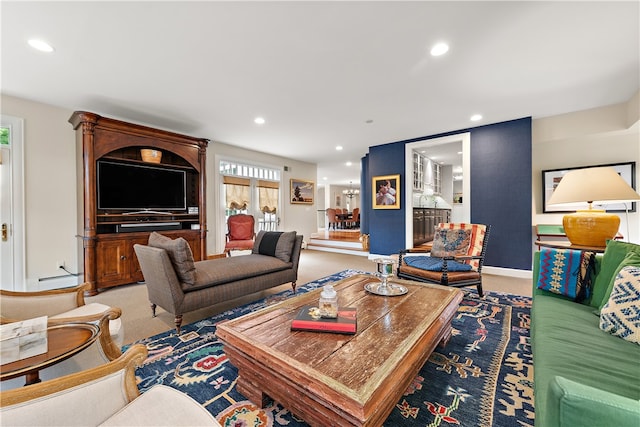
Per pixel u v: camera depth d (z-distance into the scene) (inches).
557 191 88.5
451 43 82.4
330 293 58.6
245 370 53.1
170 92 115.1
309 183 284.2
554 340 47.7
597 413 21.6
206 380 59.6
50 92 114.4
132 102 125.5
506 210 152.7
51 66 94.0
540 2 66.2
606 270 64.2
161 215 160.6
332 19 72.1
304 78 103.8
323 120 151.1
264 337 50.8
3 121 116.6
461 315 96.0
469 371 62.6
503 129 152.9
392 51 86.4
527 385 57.5
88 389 29.2
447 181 293.6
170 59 90.4
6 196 118.4
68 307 64.6
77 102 124.9
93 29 75.0
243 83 107.7
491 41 81.4
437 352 71.0
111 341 52.0
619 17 70.9
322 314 56.9
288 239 121.5
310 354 44.8
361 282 90.0
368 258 215.2
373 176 209.8
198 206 171.8
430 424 47.3
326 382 37.6
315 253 246.8
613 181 79.0
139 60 90.9
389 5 67.2
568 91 115.2
